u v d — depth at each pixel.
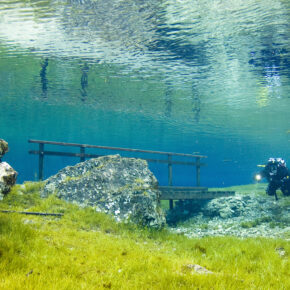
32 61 20.83
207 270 6.17
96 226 10.58
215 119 42.28
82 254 6.57
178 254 8.52
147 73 22.86
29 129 61.72
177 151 106.19
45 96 31.91
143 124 50.03
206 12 13.51
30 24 14.91
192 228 15.69
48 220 9.91
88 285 4.79
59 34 16.14
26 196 12.04
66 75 24.05
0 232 6.98
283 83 24.47
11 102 35.56
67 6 13.02
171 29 15.30
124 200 11.94
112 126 54.59
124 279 5.29
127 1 12.59
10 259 5.46
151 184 13.36
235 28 15.11
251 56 18.95
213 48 17.69
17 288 4.20
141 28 15.20
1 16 14.05
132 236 10.30
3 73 23.88
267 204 18.45
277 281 6.05
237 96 29.17
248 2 12.62
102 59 20.08
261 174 19.00
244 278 5.99
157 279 5.38
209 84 25.41
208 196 19.44
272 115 38.31
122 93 29.50
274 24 14.75
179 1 12.62
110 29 15.38
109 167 13.60
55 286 4.43
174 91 28.06
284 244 9.06
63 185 12.89
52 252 6.35
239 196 19.41
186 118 42.28
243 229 14.33
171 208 20.25
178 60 19.81
